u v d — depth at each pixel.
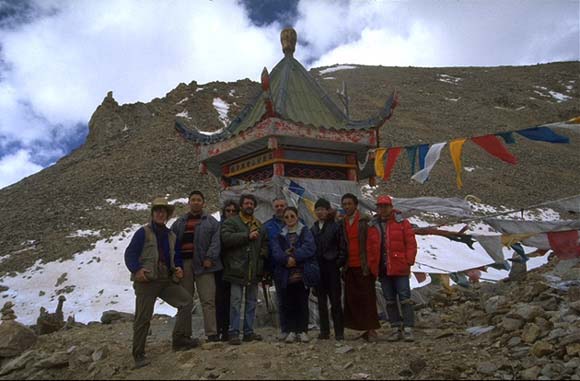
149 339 7.55
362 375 5.41
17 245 33.38
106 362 6.21
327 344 6.61
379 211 7.16
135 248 6.20
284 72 9.94
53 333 8.72
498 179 51.09
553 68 113.00
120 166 48.56
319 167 9.20
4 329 7.17
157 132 56.69
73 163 53.47
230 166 9.95
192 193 7.05
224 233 6.82
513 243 7.79
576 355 5.56
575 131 6.60
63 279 26.95
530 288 8.12
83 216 37.09
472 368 5.56
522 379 5.33
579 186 51.97
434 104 81.81
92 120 63.72
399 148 7.89
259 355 5.99
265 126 8.41
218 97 68.75
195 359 5.97
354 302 6.91
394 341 6.93
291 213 6.91
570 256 7.42
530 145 66.00
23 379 6.07
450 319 8.20
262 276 6.99
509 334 6.37
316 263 6.80
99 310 22.95
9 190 49.81
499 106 84.81
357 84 91.75
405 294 6.96
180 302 6.56
